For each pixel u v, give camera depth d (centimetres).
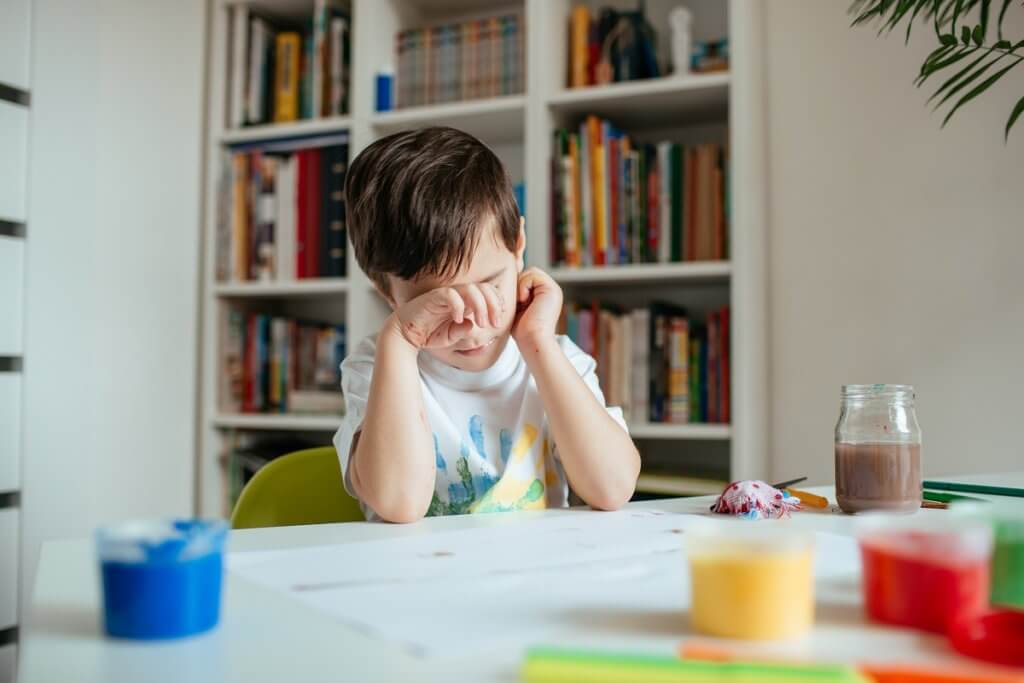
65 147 204
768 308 196
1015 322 174
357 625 47
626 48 204
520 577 57
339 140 229
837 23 191
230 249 241
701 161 195
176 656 42
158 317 231
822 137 192
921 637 44
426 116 215
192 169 244
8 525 190
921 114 183
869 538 48
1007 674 37
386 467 90
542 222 200
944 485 109
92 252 211
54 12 202
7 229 192
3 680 187
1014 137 174
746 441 186
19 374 193
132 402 223
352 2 235
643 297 223
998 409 175
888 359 185
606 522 82
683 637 44
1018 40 174
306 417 227
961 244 179
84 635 46
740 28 188
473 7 241
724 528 50
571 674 37
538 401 117
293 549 68
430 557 64
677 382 194
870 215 187
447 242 101
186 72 242
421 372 119
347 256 226
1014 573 50
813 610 49
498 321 99
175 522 50
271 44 248
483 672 39
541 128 201
